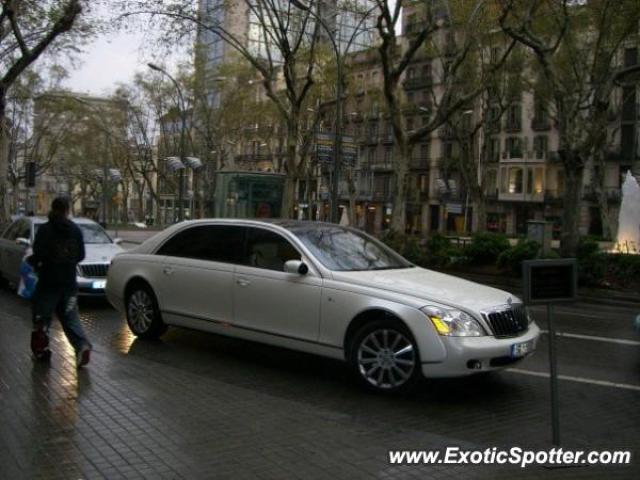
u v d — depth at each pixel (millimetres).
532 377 7008
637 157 50750
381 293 6230
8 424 4934
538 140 57656
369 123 68062
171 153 58250
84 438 4691
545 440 4992
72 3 18062
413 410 5711
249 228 7512
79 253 6781
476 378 6871
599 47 22000
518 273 18375
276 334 6902
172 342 8242
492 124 38281
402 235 21406
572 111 19984
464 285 6652
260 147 73812
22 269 7949
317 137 23156
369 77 57531
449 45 29766
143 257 8391
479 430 5223
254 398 5832
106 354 7391
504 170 59688
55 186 96750
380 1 19172
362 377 6246
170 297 7965
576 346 8891
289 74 23500
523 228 59656
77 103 49250
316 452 4539
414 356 5953
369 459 4441
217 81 40594
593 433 5195
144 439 4699
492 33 26844
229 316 7340
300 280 6738
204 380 6395
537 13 22734
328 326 6480
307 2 22812
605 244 30859
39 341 6883
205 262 7680
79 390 5875
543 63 18203
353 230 7848
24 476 4020
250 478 4074
